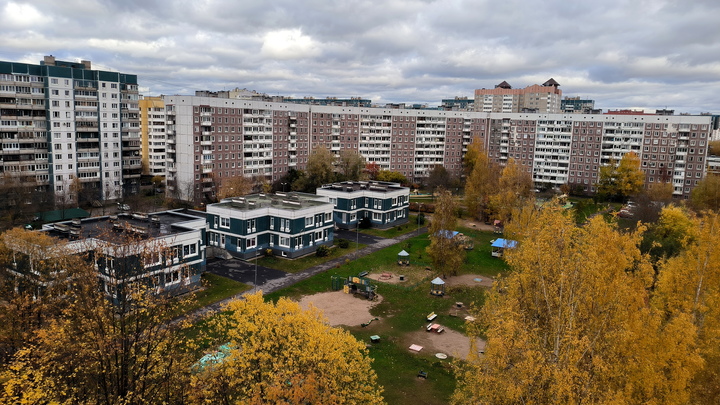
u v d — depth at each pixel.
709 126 138.00
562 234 30.36
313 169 128.50
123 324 31.48
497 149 173.00
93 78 119.50
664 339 25.89
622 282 26.78
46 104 111.81
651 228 87.25
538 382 24.09
